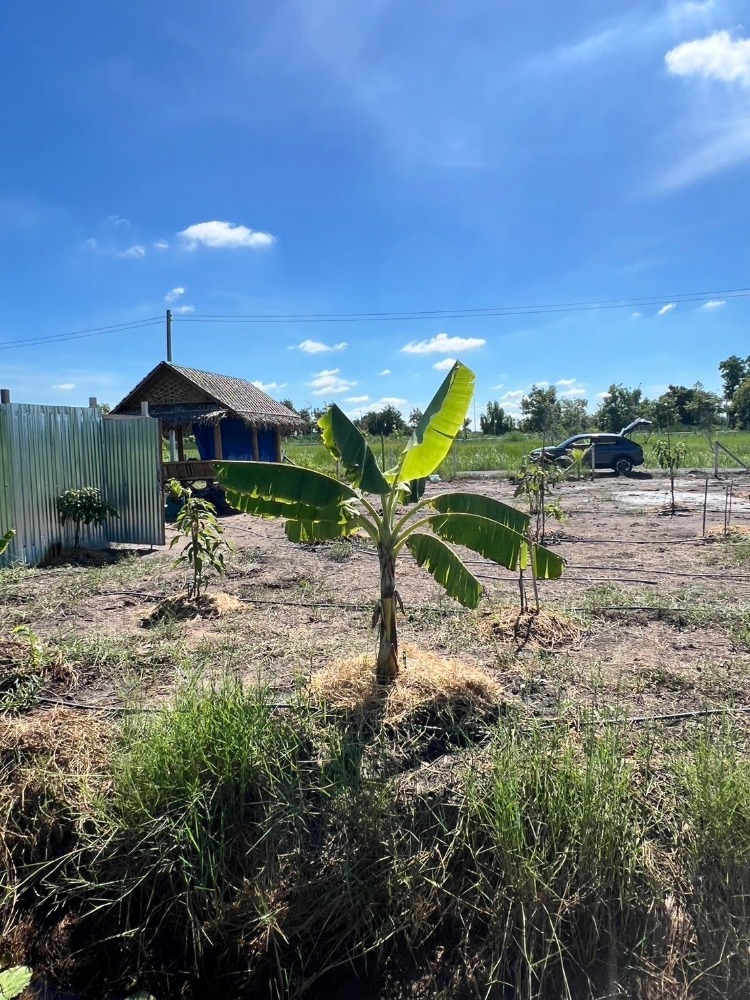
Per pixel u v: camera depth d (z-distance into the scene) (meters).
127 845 3.04
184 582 7.51
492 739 3.52
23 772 3.39
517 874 2.73
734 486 18.23
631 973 2.54
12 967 2.76
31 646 4.60
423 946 2.75
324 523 4.41
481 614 5.76
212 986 2.75
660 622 5.68
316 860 2.94
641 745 3.48
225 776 3.13
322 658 4.91
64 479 9.69
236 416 15.81
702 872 2.71
